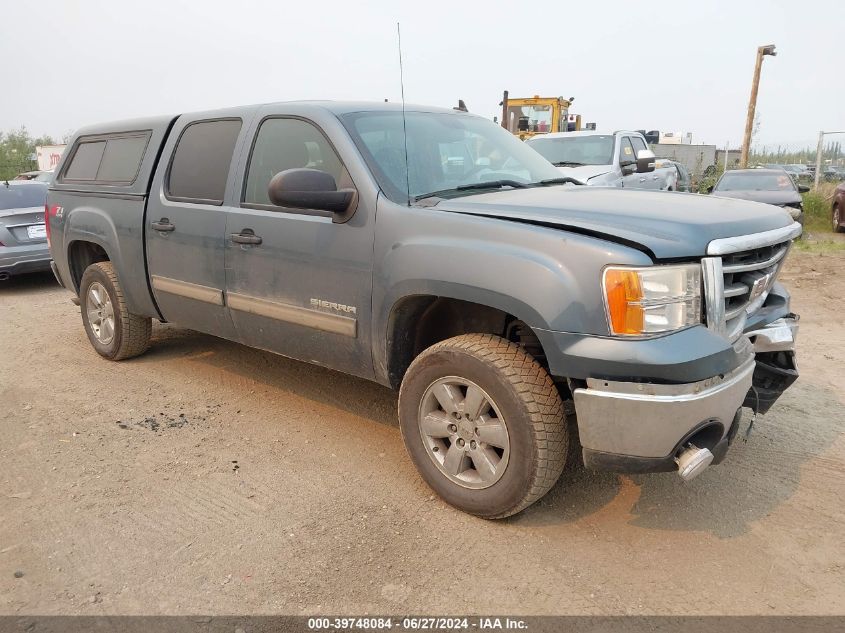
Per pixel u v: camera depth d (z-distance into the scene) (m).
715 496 3.44
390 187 3.51
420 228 3.26
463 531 3.14
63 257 5.86
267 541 3.07
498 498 3.09
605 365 2.71
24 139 43.19
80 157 5.78
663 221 2.90
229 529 3.17
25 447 4.05
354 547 3.02
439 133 4.09
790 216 3.49
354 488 3.54
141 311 5.19
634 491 3.48
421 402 3.34
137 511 3.34
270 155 4.10
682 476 2.79
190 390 4.97
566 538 3.09
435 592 2.73
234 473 3.71
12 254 8.98
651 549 3.01
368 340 3.54
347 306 3.59
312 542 3.06
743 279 3.12
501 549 3.00
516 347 3.06
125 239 5.04
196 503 3.41
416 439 3.40
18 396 4.90
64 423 4.40
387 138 3.80
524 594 2.71
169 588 2.76
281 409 4.59
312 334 3.84
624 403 2.72
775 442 4.04
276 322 4.03
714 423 2.83
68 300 8.51
